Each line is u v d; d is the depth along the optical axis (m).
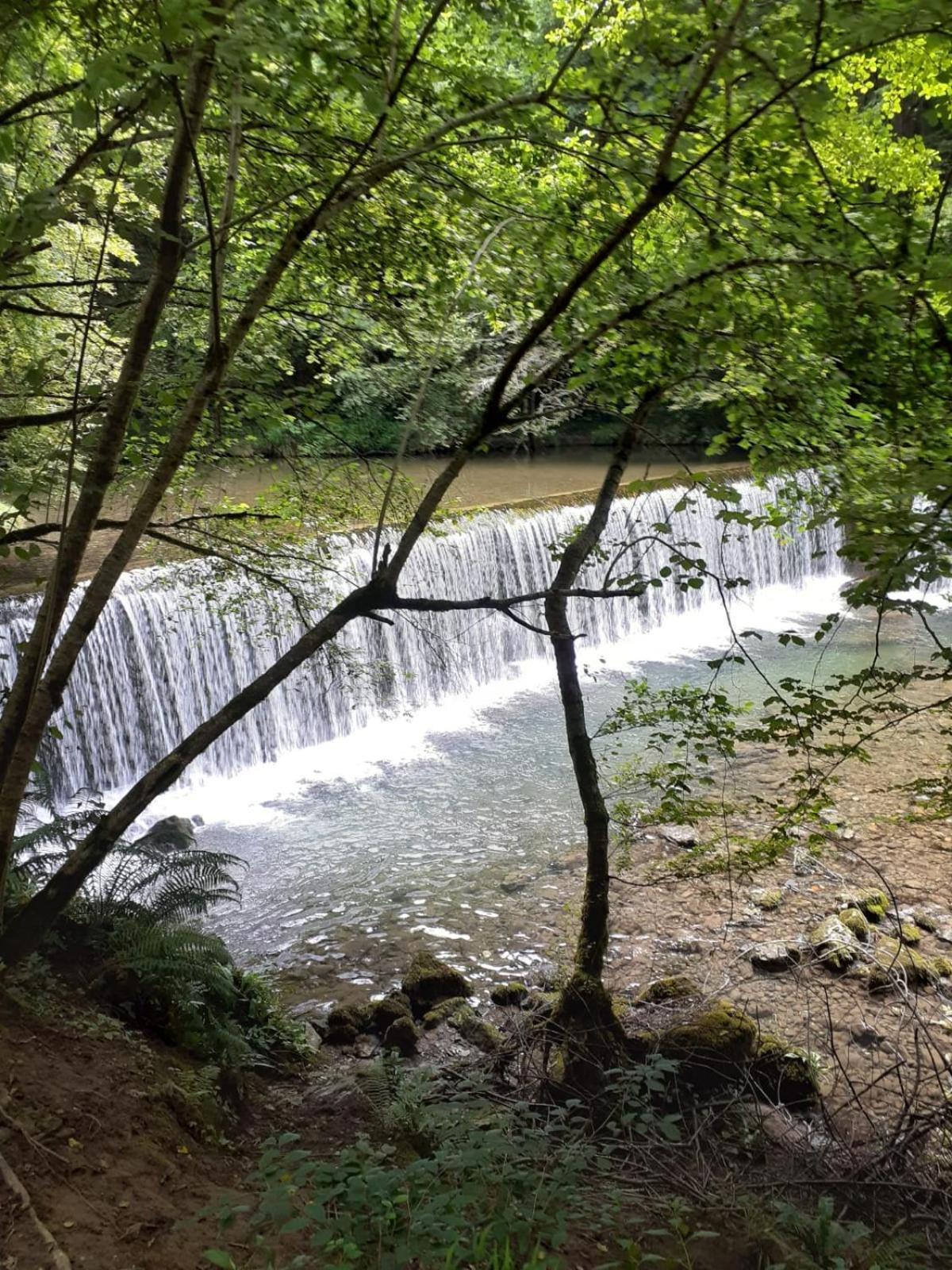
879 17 3.12
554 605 6.46
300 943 8.65
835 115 4.80
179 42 3.28
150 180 3.74
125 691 10.93
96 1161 4.21
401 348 6.64
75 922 6.16
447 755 12.48
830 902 8.95
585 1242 4.33
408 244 5.89
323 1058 6.99
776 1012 7.52
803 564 19.72
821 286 4.30
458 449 5.18
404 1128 5.51
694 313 4.60
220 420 6.49
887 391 4.40
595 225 5.10
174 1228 3.77
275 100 4.45
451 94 4.83
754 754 11.88
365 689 13.09
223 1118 5.41
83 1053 5.02
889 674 4.82
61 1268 3.49
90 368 6.75
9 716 4.61
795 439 5.20
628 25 4.39
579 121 4.47
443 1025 7.41
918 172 5.61
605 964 8.14
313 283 6.53
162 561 8.71
